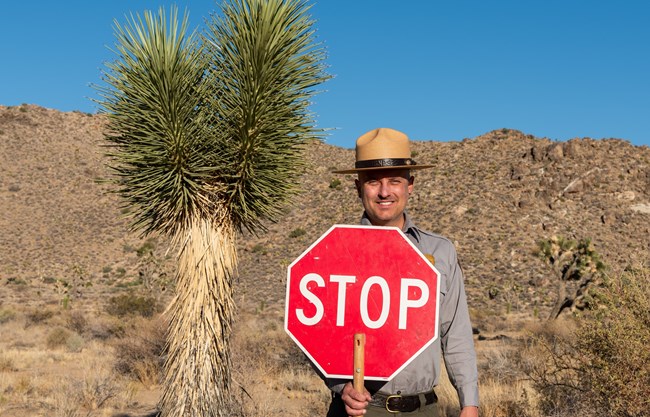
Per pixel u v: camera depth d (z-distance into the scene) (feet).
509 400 34.22
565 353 28.22
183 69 15.69
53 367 61.11
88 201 346.54
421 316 9.30
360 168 10.30
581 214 274.98
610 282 25.25
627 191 285.64
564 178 294.46
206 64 16.20
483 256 244.42
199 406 16.10
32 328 105.19
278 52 15.79
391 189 10.49
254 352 54.54
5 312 128.57
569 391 27.96
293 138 16.14
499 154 336.49
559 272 118.52
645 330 23.99
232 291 16.97
